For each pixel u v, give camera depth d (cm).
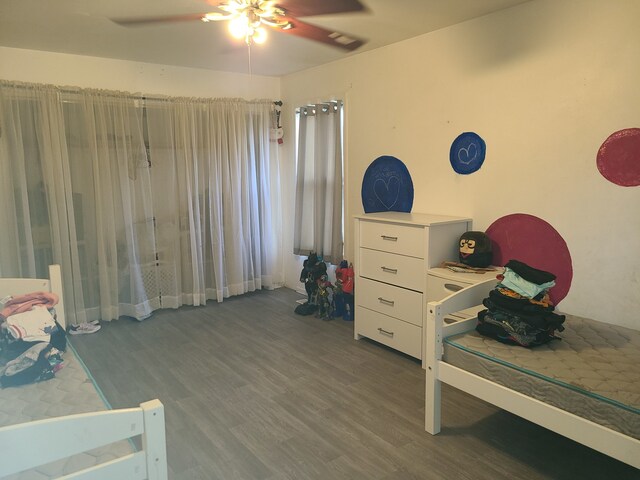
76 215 387
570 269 269
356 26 313
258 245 491
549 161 272
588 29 248
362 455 216
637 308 242
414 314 312
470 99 310
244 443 226
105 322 404
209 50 375
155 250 428
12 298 237
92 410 179
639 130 234
